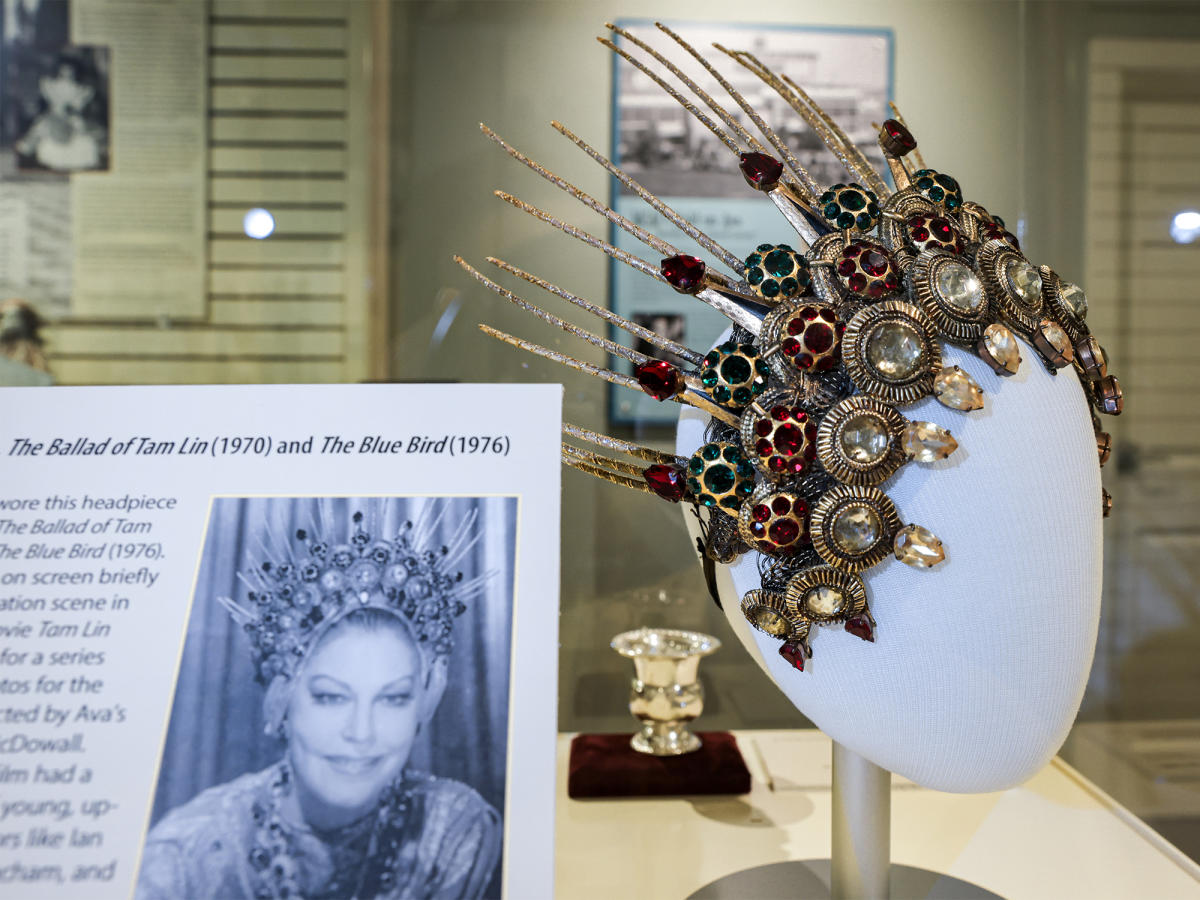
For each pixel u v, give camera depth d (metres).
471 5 0.87
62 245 0.88
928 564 0.40
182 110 0.88
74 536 0.43
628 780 0.72
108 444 0.45
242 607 0.42
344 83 0.88
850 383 0.42
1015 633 0.41
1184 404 0.72
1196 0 0.71
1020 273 0.43
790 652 0.44
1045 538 0.41
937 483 0.41
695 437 0.48
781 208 0.48
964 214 0.47
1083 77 0.80
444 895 0.39
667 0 0.85
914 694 0.42
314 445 0.45
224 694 0.41
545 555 0.43
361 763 0.40
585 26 0.86
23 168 0.88
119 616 0.42
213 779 0.40
